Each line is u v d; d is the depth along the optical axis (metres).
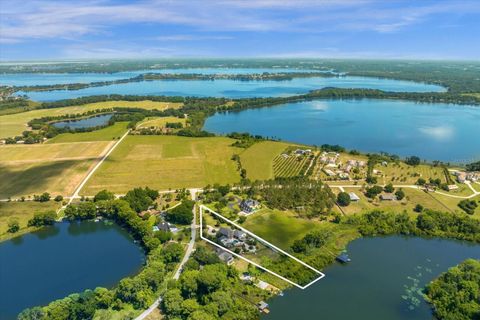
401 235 193.00
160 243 172.00
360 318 132.38
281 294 142.88
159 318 126.94
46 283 151.00
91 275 156.62
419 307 138.25
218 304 128.50
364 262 166.88
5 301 140.25
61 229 198.00
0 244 183.38
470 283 139.38
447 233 190.88
